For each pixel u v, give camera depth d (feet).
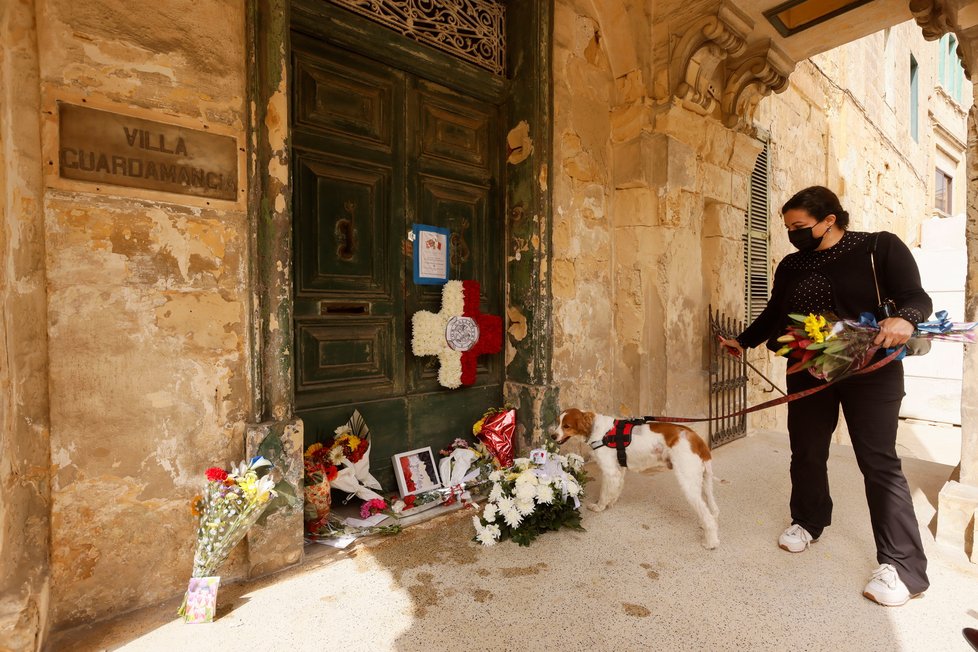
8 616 4.89
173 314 6.50
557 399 11.37
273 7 7.06
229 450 7.00
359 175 9.53
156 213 6.34
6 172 5.15
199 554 6.21
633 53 12.43
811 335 6.46
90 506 5.95
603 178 12.80
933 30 10.61
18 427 5.37
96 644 5.62
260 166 7.07
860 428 6.91
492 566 7.46
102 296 5.98
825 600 6.59
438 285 10.96
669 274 12.82
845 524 9.04
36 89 5.49
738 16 11.91
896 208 33.81
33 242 5.48
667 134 12.59
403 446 10.35
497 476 9.14
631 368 13.00
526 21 11.18
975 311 8.36
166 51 6.39
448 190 11.01
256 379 7.11
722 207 14.93
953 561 7.66
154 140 6.31
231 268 6.98
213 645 5.65
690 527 8.85
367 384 9.77
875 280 6.91
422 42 10.16
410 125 10.30
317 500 8.09
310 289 8.93
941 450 23.47
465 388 11.41
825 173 25.11
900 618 6.20
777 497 10.37
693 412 13.71
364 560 7.61
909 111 35.81
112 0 6.00
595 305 12.69
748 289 18.29
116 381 6.09
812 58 23.03
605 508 9.57
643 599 6.61
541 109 11.05
